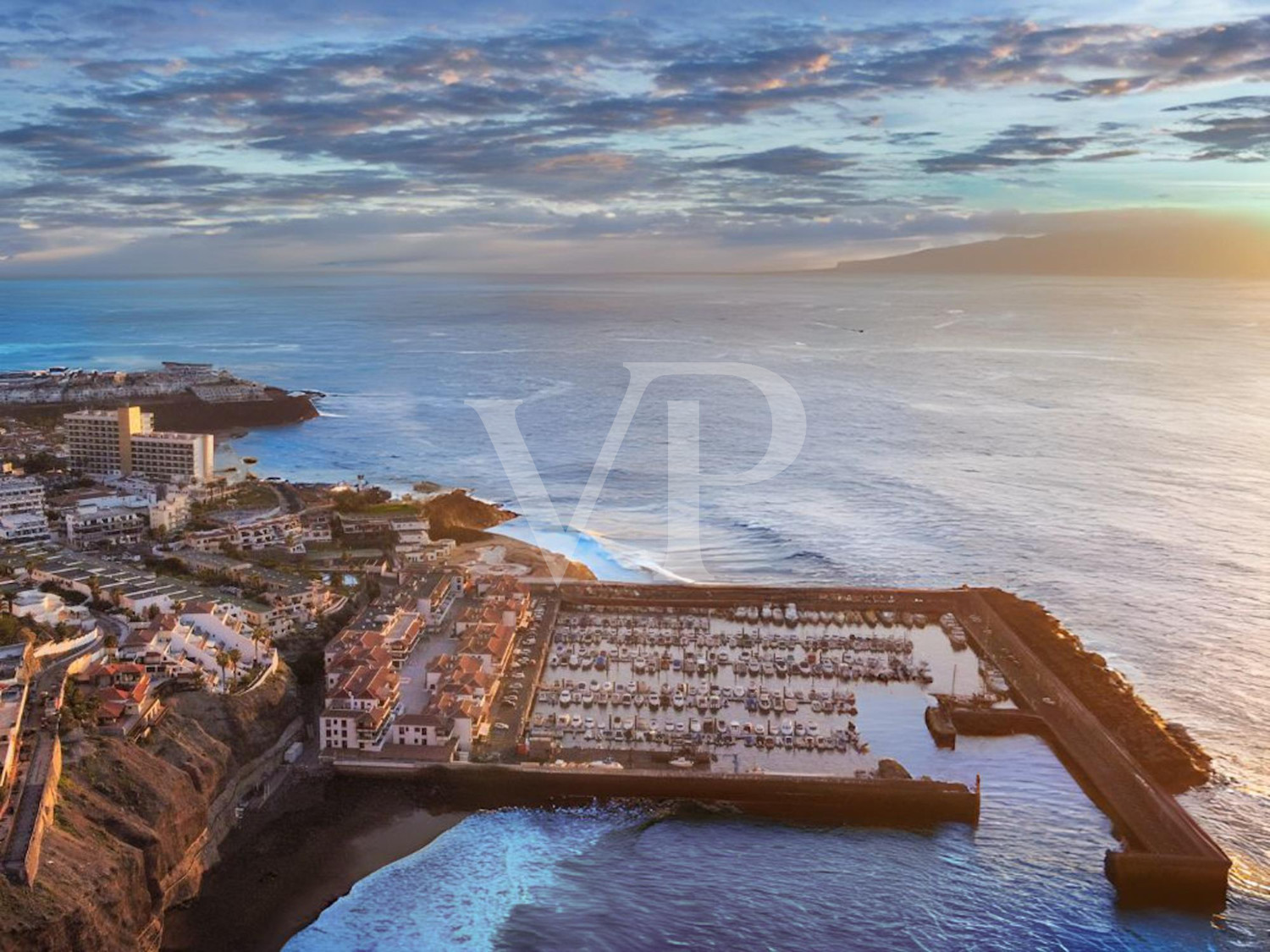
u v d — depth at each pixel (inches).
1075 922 5866.1
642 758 7401.6
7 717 6048.2
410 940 5654.5
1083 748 7588.6
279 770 7209.6
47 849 5177.2
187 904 5885.8
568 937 5698.8
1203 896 6107.3
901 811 6904.5
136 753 6225.4
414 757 7298.2
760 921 5866.1
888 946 5684.1
